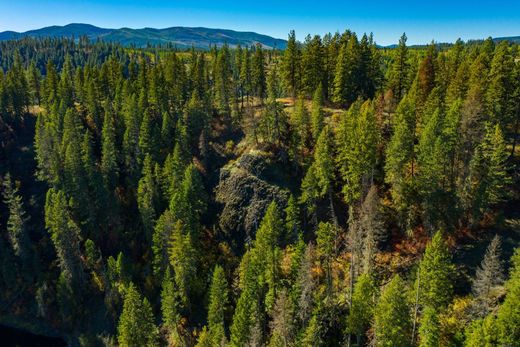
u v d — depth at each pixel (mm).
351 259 54156
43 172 86000
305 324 48906
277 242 62156
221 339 51406
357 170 61469
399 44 84688
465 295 46438
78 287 71500
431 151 54312
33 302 74062
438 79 78062
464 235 53250
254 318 51344
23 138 102688
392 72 86500
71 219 77750
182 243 59344
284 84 97375
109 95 112188
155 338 58875
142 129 82688
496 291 43375
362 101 78938
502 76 60562
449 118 56000
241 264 58812
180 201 65812
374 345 41125
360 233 52125
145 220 72812
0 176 91562
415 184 57156
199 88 103250
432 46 79500
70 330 69875
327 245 52688
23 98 109375
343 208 66625
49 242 80688
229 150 84688
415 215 57125
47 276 75938
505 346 33969
